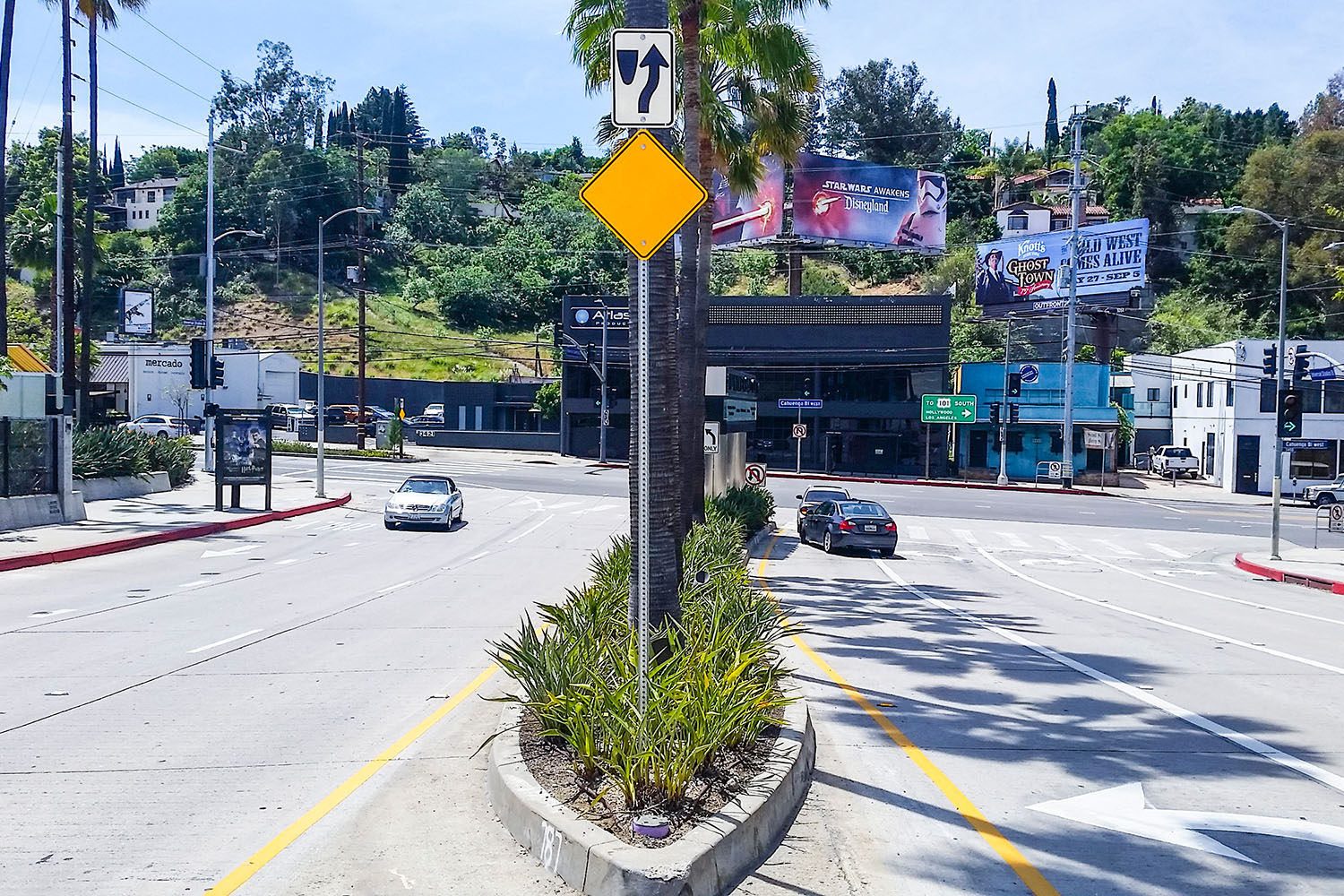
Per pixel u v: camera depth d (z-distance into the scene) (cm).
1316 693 1119
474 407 7844
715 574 1271
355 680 1059
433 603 1638
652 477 902
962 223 10812
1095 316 6525
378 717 909
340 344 9738
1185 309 8344
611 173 687
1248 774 804
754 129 2438
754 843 600
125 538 2347
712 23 2159
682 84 2106
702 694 668
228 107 13825
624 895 506
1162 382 7119
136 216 13238
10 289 9669
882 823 673
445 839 615
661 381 920
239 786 717
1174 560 2964
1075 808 714
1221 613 1853
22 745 814
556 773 662
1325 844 652
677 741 627
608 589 1073
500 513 3628
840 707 1003
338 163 12188
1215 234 9194
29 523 2538
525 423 7831
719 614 969
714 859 546
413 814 658
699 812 593
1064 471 5466
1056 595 2084
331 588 1817
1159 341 7669
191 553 2314
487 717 911
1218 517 4322
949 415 5894
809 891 559
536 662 771
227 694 992
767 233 6381
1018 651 1359
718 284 9850
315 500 3650
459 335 10100
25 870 568
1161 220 9694
